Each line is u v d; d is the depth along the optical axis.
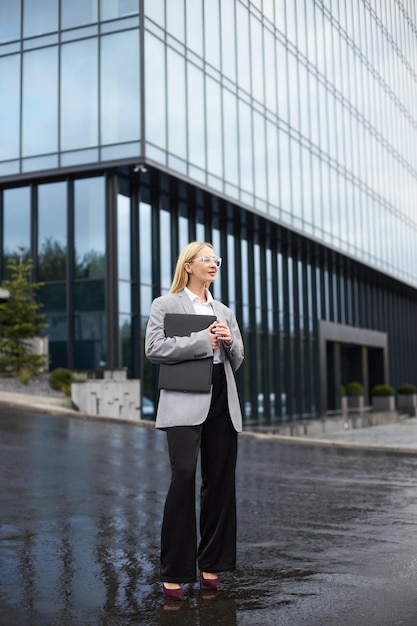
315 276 35.12
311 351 34.03
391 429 28.66
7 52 22.86
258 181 27.06
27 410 16.48
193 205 25.28
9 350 20.33
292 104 30.42
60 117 21.91
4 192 23.30
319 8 34.09
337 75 35.88
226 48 25.38
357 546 5.51
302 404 32.47
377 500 7.65
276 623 3.74
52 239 22.41
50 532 5.88
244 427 25.12
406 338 50.31
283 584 4.46
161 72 21.62
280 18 29.73
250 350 28.72
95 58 21.48
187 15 23.14
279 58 29.45
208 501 4.39
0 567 4.86
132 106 20.84
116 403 19.41
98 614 3.92
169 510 4.21
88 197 21.97
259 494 8.02
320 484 8.80
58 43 22.11
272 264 31.12
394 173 44.47
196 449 4.23
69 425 14.26
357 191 37.72
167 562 4.19
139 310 22.44
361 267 38.97
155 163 21.06
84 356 21.78
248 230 29.25
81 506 6.98
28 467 9.24
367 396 43.41
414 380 51.44
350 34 38.19
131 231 22.58
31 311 20.52
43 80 22.28
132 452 11.11
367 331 41.09
